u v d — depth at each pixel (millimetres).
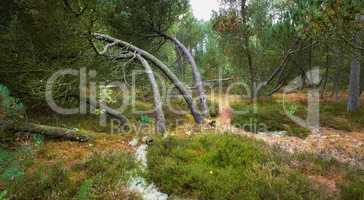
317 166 7160
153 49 18531
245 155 7379
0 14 7766
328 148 9539
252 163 6953
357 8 6754
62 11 7676
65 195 5648
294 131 11594
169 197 6000
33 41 8023
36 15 7574
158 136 9281
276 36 16359
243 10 16875
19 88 8500
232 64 19438
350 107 16250
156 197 6008
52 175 6125
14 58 7859
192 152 7734
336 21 7199
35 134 8062
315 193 5773
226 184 6043
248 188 5883
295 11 8609
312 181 6281
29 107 9906
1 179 5637
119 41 12906
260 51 17953
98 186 5980
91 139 8844
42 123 9391
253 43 18250
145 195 6059
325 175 6863
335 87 21094
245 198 5578
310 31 8211
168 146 8141
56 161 7133
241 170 6691
